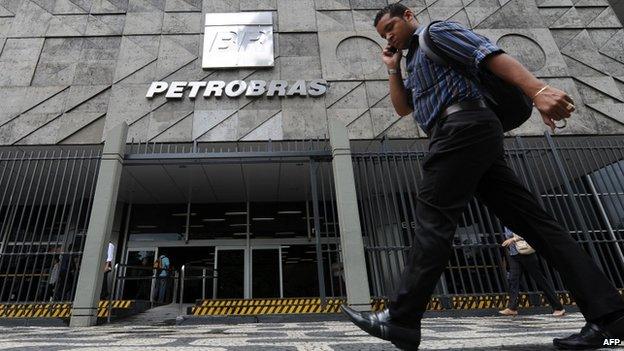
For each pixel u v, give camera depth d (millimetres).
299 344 2127
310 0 10094
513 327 3227
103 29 9352
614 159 8664
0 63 8703
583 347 1325
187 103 8539
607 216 7934
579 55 9625
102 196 6234
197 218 12039
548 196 6945
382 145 7410
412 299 1293
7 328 4945
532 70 9281
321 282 6066
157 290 10906
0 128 8000
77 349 2039
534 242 1481
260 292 11234
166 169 9656
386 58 1881
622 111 8812
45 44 9047
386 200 6531
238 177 10297
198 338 2863
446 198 1355
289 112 8578
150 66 8938
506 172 1551
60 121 8180
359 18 9867
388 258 6156
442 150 1370
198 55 9188
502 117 1551
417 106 1565
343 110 8648
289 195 11820
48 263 10258
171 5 9797
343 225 6312
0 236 10422
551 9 10273
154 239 11742
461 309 6055
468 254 9438
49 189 10641
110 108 8367
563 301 6238
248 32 9422
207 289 11250
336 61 9227
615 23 10133
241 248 11742
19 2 9625
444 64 1461
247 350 1819
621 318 1259
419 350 1576
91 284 5586
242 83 8758
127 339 2863
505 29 9828
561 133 8406
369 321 1328
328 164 8977
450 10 10070
